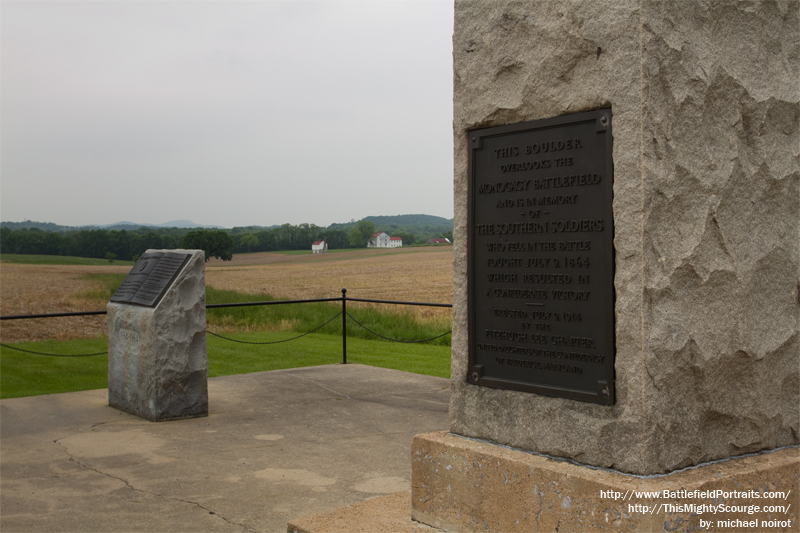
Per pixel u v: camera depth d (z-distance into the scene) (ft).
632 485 9.33
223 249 217.97
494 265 11.78
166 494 14.87
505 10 11.53
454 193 12.43
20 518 13.42
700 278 10.36
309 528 11.64
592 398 10.29
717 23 10.67
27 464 17.07
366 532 11.51
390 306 68.59
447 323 53.11
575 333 10.63
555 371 10.91
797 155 11.74
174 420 21.79
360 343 47.96
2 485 15.47
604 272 10.25
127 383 22.82
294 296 95.35
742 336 10.85
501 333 11.66
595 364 10.37
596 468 10.14
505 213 11.60
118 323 23.40
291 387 27.68
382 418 22.31
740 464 10.51
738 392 10.93
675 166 10.05
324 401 24.99
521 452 11.09
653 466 9.77
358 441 19.44
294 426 21.17
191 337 22.21
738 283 10.83
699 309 10.36
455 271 12.43
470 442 11.77
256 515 13.61
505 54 11.52
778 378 11.50
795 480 10.73
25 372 34.86
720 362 10.58
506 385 11.50
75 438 19.54
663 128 9.93
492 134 11.78
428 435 12.30
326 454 18.07
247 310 66.44
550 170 10.97
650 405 9.75
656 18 9.86
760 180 11.17
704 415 10.44
